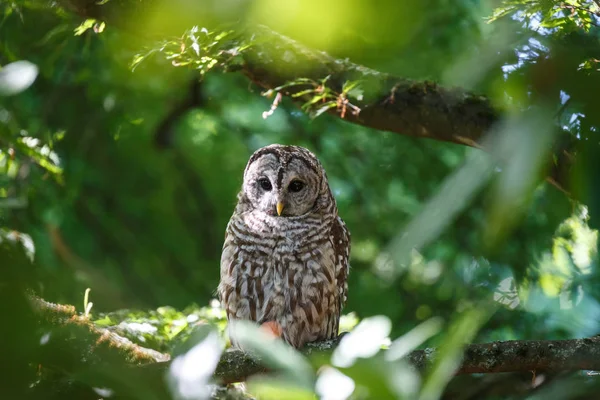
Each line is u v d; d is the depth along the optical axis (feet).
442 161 46.37
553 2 11.78
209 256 58.13
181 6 6.86
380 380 8.18
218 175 57.47
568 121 7.64
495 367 21.57
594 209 7.19
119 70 44.01
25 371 8.06
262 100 51.16
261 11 6.48
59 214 45.85
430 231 6.87
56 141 42.34
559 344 21.27
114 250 57.00
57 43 40.96
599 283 35.14
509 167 6.55
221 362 23.27
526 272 36.88
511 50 7.96
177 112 48.42
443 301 42.47
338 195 48.96
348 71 29.71
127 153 54.39
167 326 32.91
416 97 28.78
